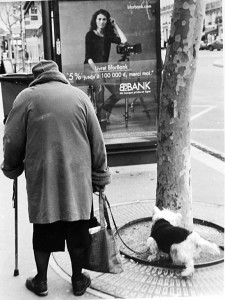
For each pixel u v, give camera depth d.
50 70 3.49
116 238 4.59
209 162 7.54
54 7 6.18
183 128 4.22
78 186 3.37
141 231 4.77
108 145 6.59
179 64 4.10
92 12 6.27
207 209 5.41
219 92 16.30
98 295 3.59
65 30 6.26
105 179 3.54
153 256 4.04
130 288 3.68
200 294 3.57
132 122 6.63
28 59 16.61
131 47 6.43
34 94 3.37
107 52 6.40
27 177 3.40
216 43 37.94
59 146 3.30
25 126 3.38
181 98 4.16
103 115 6.54
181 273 3.80
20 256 4.30
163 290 3.64
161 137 4.30
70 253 3.54
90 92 6.46
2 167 3.57
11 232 4.88
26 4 14.03
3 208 5.64
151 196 5.97
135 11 6.35
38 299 3.55
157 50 6.49
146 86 6.57
